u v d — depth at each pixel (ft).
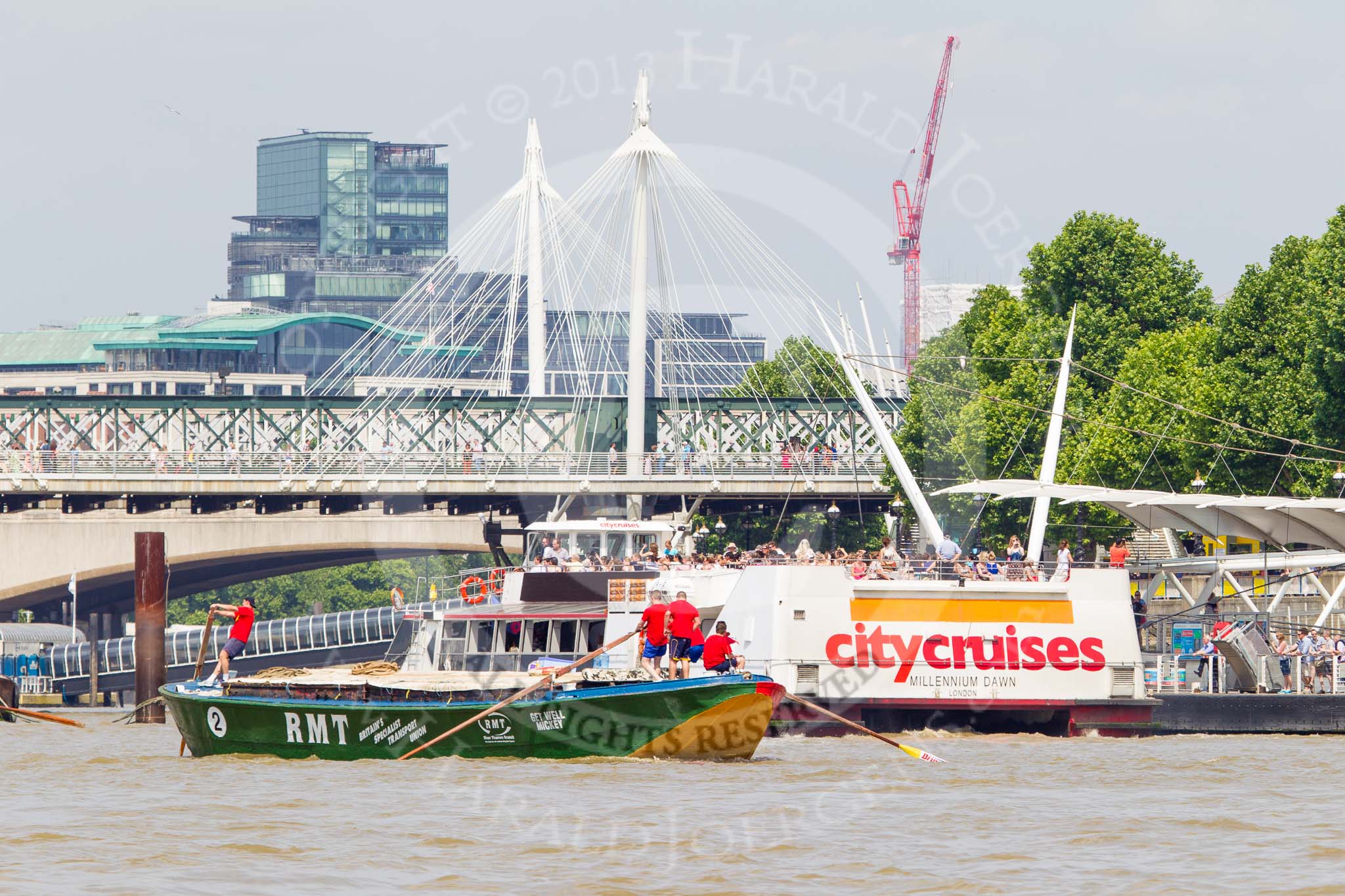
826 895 181.78
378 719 300.61
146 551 575.79
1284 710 412.36
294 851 204.13
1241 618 456.86
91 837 214.07
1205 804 248.52
